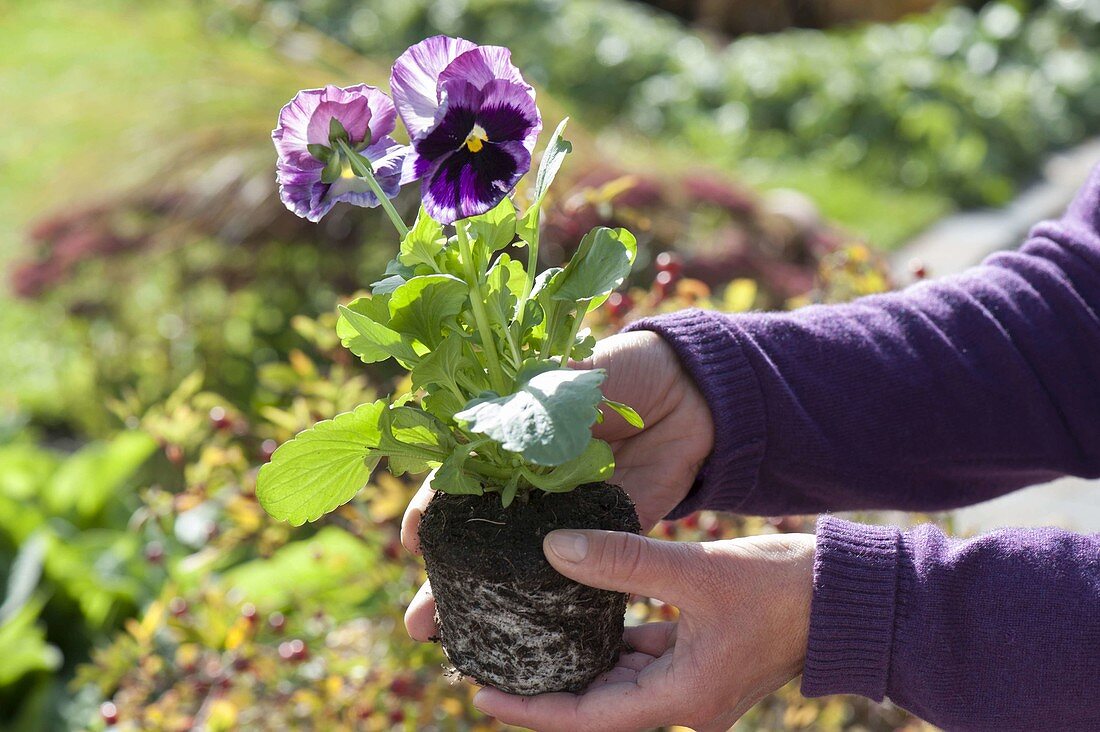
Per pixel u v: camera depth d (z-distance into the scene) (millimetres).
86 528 2881
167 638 2178
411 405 1255
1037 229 1484
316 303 3725
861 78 6559
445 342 1016
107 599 2496
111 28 5605
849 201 5500
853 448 1323
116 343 3912
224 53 4340
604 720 1119
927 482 1384
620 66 6840
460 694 1680
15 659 2307
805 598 1119
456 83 939
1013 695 1084
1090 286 1394
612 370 1267
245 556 2521
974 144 6051
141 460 2928
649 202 3109
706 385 1260
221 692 1764
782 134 6469
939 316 1395
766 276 3113
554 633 1096
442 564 1087
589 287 1050
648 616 1704
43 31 6609
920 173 5895
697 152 6184
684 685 1110
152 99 4070
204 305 3895
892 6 8477
